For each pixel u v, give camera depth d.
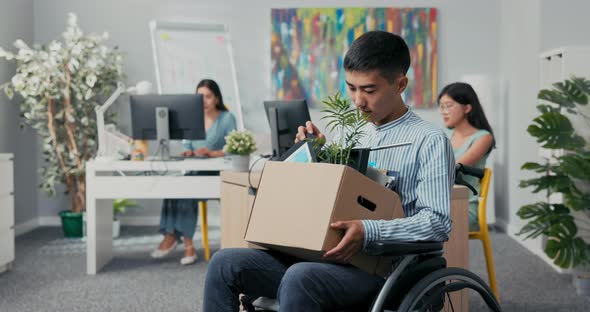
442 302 1.69
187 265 4.15
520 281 3.74
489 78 5.84
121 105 5.80
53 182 5.27
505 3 5.61
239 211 2.94
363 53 1.71
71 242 5.02
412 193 1.77
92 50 5.23
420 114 5.86
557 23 4.43
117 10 5.83
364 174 1.73
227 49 5.71
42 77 4.99
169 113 3.99
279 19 5.80
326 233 1.57
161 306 3.22
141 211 5.91
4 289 3.54
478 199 3.06
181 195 3.84
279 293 1.62
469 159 3.16
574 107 3.47
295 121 3.31
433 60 5.81
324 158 1.80
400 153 1.79
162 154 3.95
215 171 4.18
